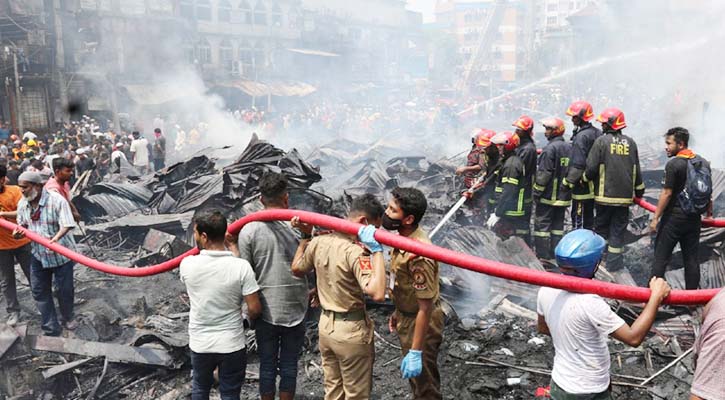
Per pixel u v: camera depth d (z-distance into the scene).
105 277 7.54
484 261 2.88
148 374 4.86
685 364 4.42
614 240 6.45
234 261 3.60
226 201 9.05
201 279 3.54
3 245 6.01
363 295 3.36
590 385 2.65
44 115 30.77
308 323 5.45
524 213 7.08
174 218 8.91
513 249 6.27
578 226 7.02
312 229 3.66
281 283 3.76
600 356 2.65
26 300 6.90
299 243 3.85
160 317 5.91
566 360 2.71
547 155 6.85
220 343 3.56
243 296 3.62
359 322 3.35
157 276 7.48
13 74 29.64
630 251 7.50
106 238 8.98
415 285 3.17
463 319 5.53
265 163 9.81
